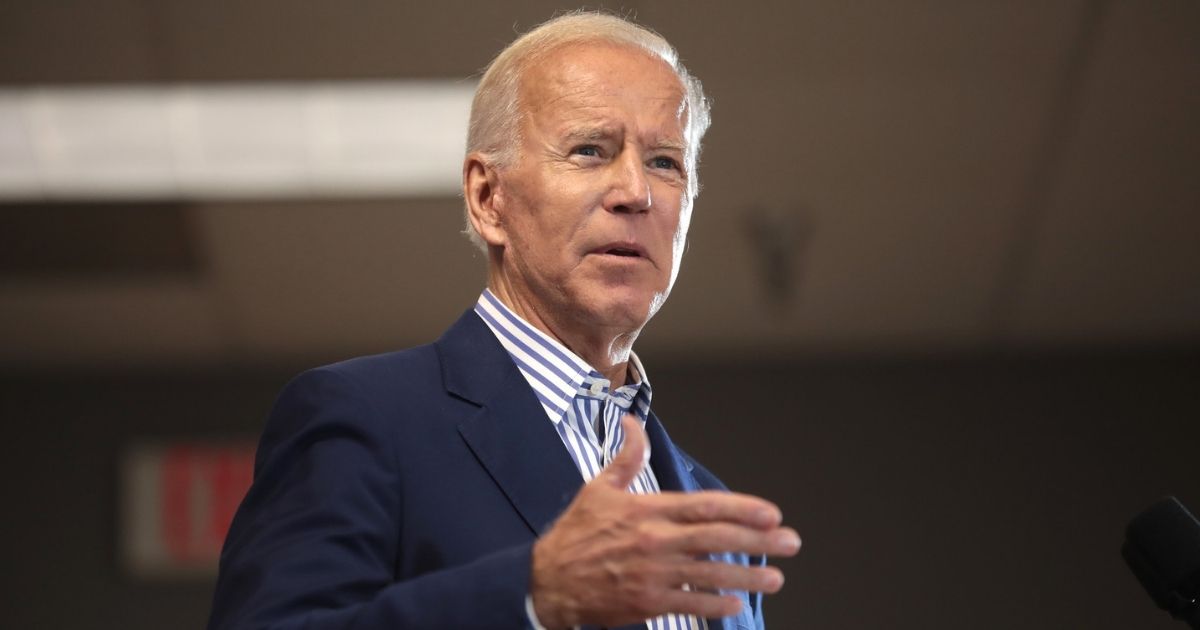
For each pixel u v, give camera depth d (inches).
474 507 187.2
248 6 649.6
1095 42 685.3
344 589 170.2
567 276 211.5
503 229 222.2
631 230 212.2
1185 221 780.6
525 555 156.7
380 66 684.7
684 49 677.9
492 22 664.4
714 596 151.5
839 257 798.5
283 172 740.7
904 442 827.4
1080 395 838.5
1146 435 830.5
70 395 823.7
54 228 768.9
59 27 657.6
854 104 711.1
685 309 823.7
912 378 842.8
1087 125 725.9
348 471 182.5
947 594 796.6
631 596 149.6
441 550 182.5
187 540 797.2
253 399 830.5
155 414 823.1
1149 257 802.8
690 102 228.4
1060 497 817.5
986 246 797.9
